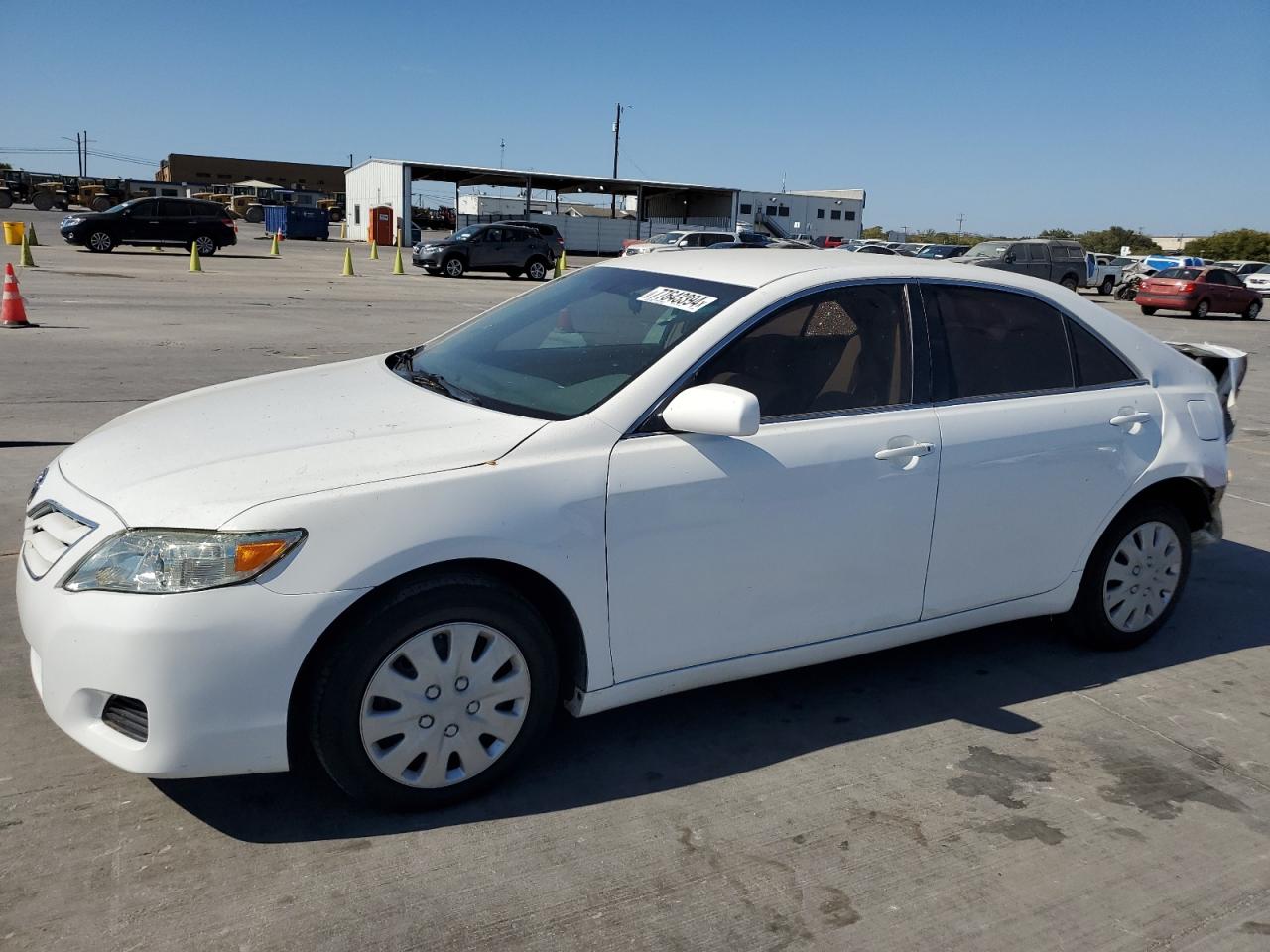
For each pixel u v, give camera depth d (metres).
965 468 3.61
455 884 2.64
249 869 2.66
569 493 2.91
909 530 3.53
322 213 56.16
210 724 2.57
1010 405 3.78
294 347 12.06
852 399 3.48
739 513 3.17
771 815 3.04
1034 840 2.99
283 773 3.10
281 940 2.41
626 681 3.14
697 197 63.81
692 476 3.08
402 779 2.84
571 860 2.77
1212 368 4.81
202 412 3.32
